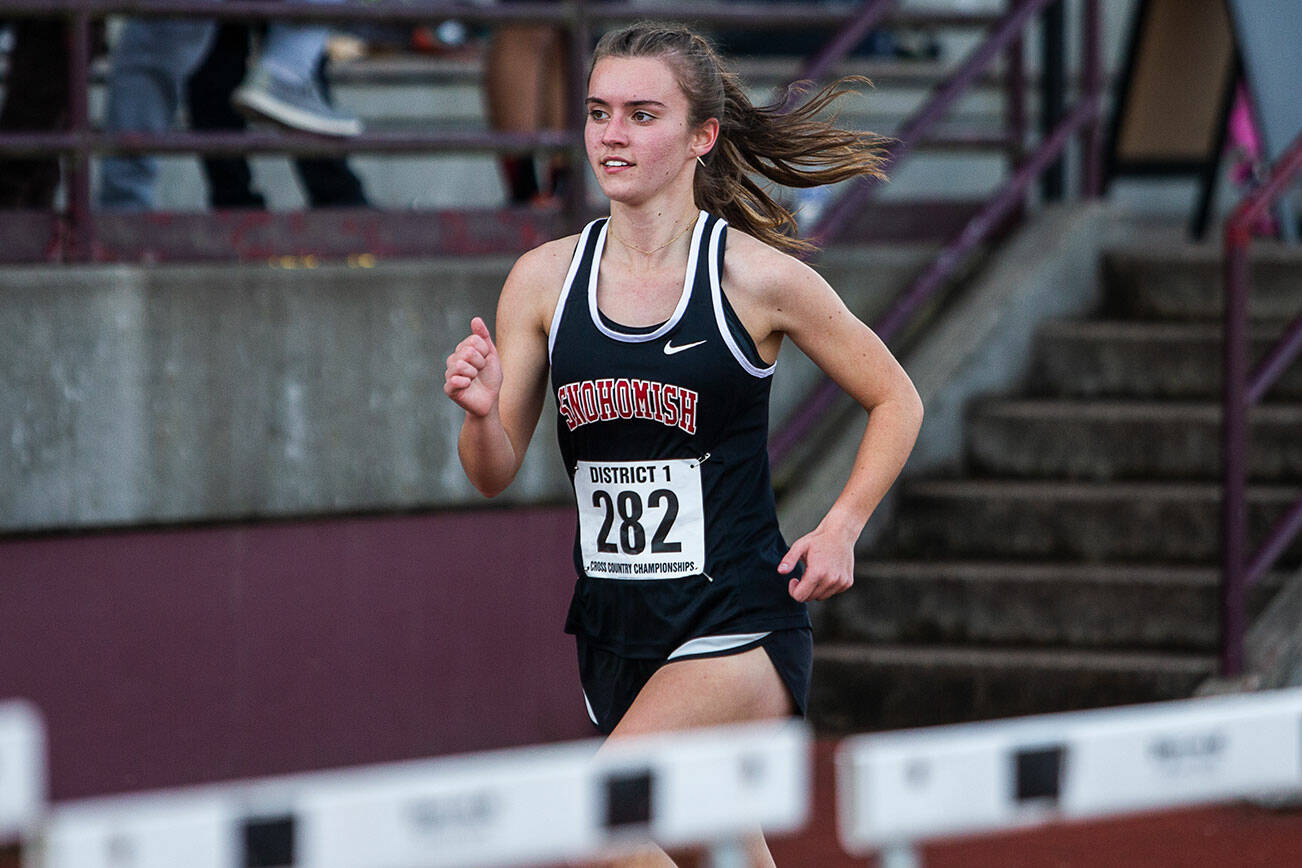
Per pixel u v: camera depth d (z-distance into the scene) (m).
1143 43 32.81
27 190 21.55
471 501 21.73
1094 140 28.17
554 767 6.72
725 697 11.65
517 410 12.29
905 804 7.18
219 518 20.28
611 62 11.73
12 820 5.88
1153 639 23.02
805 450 24.98
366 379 21.00
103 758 19.75
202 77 24.22
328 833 6.26
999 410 25.81
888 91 35.50
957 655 22.84
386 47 32.59
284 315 20.48
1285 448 24.64
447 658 21.67
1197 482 25.00
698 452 11.80
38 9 19.58
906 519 25.12
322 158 24.72
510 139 22.31
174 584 20.12
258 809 6.13
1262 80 28.56
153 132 22.19
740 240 12.00
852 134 13.61
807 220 26.81
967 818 7.30
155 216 20.72
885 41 34.62
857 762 7.15
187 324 19.95
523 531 22.08
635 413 11.75
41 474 19.27
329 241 21.70
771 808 7.19
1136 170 33.34
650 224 11.91
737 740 7.16
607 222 12.17
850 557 11.71
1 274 19.00
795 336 12.10
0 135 19.62
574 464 12.24
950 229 27.05
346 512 21.02
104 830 5.88
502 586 21.98
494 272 21.70
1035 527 24.61
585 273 11.96
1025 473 25.77
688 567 11.80
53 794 19.44
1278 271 26.73
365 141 21.47
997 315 26.34
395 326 21.11
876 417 12.16
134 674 19.92
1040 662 22.34
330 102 25.28
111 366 19.56
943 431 25.75
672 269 11.93
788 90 15.54
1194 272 27.14
